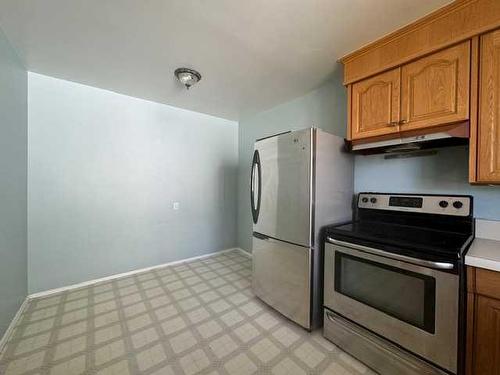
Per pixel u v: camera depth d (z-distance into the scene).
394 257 1.32
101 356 1.53
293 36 1.59
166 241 3.16
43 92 2.26
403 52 1.47
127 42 1.70
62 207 2.40
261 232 2.19
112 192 2.71
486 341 1.08
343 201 1.99
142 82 2.40
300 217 1.79
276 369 1.44
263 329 1.83
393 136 1.57
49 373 1.39
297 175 1.82
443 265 1.14
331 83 2.35
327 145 1.83
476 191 1.53
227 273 2.93
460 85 1.26
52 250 2.36
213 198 3.62
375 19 1.40
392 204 1.84
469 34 1.21
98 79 2.34
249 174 3.61
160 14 1.41
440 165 1.68
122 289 2.47
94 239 2.60
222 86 2.46
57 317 1.96
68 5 1.34
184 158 3.29
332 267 1.66
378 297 1.43
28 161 2.20
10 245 1.80
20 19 1.46
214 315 2.02
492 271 1.06
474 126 1.22
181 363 1.48
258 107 3.12
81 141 2.49
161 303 2.20
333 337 1.66
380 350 1.40
